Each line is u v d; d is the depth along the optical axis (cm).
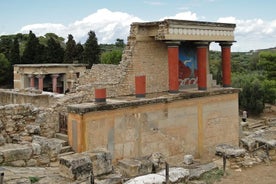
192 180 1689
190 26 2319
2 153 1463
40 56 7156
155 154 1981
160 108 2164
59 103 2012
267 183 1755
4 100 2877
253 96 5206
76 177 1372
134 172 1622
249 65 11275
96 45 7175
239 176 1872
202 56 2438
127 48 2305
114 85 2217
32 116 1867
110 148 1914
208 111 2484
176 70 2259
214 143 2545
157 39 2245
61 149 1753
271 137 2816
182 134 2314
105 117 1881
